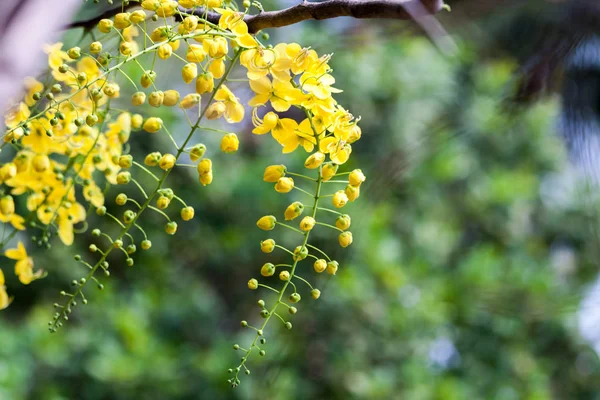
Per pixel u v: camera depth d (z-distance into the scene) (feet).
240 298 14.16
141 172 13.17
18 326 13.41
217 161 13.80
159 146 12.30
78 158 4.68
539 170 15.31
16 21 3.40
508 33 6.46
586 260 13.66
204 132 12.10
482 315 12.92
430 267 14.16
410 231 14.46
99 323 12.74
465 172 15.06
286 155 13.61
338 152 4.23
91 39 4.72
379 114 13.70
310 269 11.63
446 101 12.39
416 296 12.62
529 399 13.32
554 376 14.37
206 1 4.25
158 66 6.95
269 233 13.07
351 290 11.32
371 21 6.68
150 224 13.84
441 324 12.69
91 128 4.62
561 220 14.65
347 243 4.24
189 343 13.75
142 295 13.47
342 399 11.23
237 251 13.39
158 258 14.10
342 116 4.23
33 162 4.53
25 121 4.29
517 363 13.47
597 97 6.37
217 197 13.70
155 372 12.12
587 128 6.45
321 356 11.28
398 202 14.34
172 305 13.96
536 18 6.15
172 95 4.24
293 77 4.25
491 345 13.21
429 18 4.15
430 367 12.79
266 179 4.25
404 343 11.98
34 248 12.47
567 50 6.09
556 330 13.42
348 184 4.27
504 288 11.71
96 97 4.28
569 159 6.85
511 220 15.78
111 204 13.30
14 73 3.39
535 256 15.38
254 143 14.28
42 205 4.64
